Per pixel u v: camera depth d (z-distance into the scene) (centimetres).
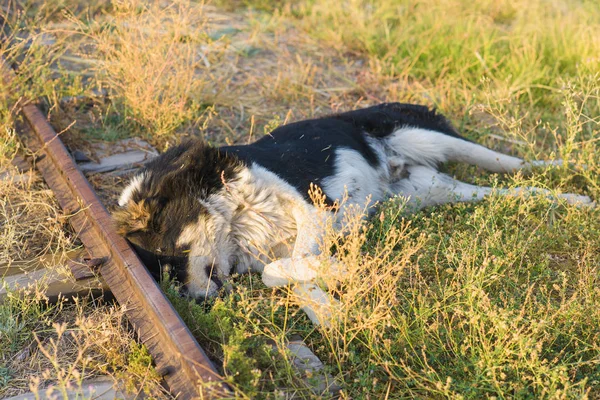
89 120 388
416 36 456
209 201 316
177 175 316
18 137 367
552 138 389
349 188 336
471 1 499
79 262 315
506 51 445
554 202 342
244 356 286
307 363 289
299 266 307
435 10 482
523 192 340
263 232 323
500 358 286
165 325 288
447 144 367
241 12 494
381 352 293
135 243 312
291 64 437
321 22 479
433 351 294
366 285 298
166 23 423
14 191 345
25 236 331
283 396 281
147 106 380
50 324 303
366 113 366
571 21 467
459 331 297
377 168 357
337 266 298
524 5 495
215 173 318
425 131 366
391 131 365
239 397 276
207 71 427
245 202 319
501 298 305
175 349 285
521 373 286
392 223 325
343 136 349
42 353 296
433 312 300
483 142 389
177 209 313
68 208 336
